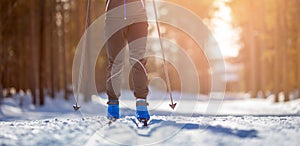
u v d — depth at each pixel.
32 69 29.00
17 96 31.75
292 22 30.62
